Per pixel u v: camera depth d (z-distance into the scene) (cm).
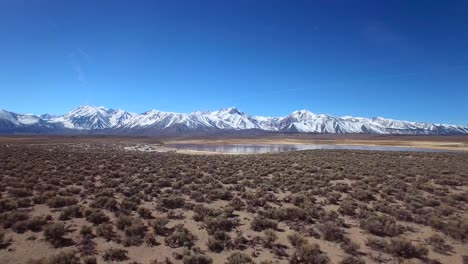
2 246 1337
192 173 3409
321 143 18850
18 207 1908
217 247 1397
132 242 1409
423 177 3288
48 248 1338
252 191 2600
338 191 2644
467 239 1572
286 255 1343
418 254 1365
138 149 9588
